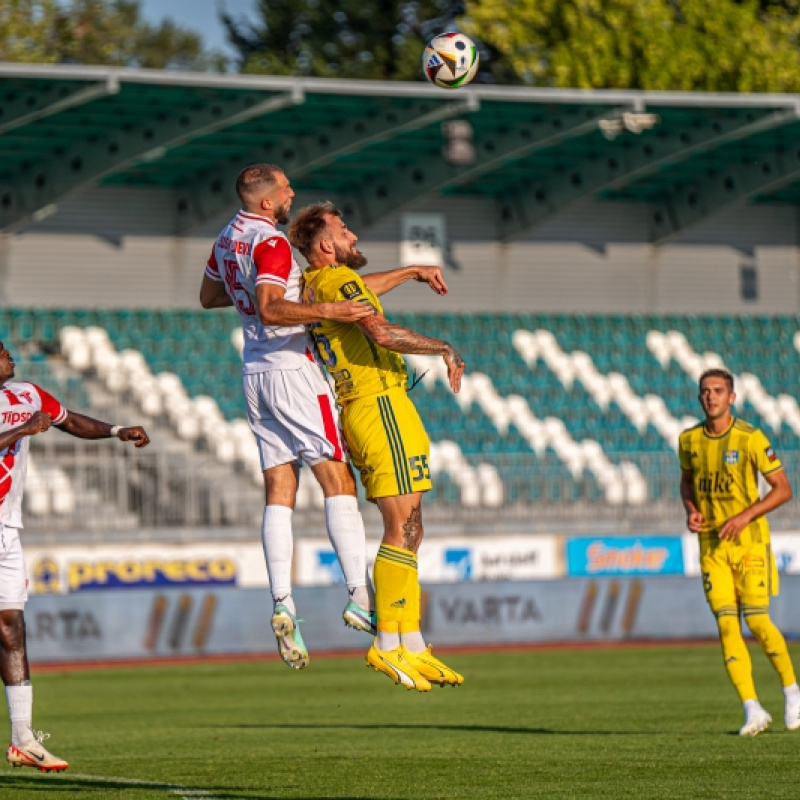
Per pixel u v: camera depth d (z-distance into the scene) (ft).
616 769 85.15
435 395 296.10
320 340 70.18
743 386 313.94
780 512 258.78
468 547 250.78
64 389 272.51
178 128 242.99
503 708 134.51
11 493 83.46
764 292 328.90
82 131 250.98
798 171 288.71
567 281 316.81
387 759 93.15
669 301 322.96
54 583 230.89
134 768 91.40
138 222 289.74
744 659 104.99
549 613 221.66
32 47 398.01
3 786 83.56
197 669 191.83
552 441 295.69
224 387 283.79
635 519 260.62
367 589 69.82
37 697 157.58
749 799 72.54
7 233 279.69
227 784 82.02
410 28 470.39
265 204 69.92
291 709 139.54
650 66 345.51
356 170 288.30
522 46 359.46
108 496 238.89
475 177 299.38
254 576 242.17
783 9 370.32
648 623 225.76
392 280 72.90
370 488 69.92
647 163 279.08
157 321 287.07
